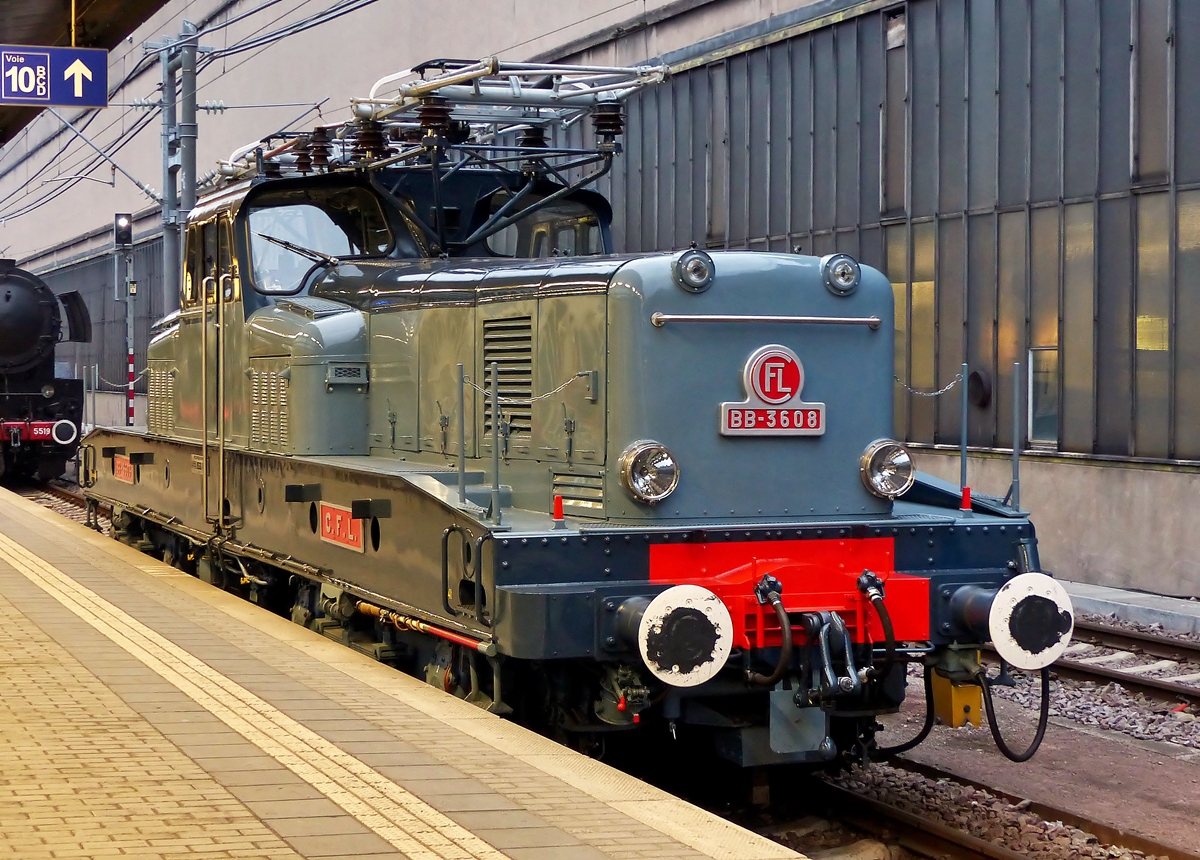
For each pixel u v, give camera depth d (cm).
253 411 840
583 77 768
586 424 599
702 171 1650
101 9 1564
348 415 775
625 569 555
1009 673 614
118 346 3547
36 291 2206
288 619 873
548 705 603
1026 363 1257
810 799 627
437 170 761
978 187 1299
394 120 789
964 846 552
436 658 658
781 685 566
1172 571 1119
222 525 902
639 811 432
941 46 1329
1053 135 1219
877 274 626
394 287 754
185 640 706
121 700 561
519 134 875
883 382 624
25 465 2258
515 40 1934
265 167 892
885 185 1400
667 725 627
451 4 2042
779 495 602
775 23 1507
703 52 1612
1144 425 1148
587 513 596
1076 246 1201
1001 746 587
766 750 573
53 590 875
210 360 924
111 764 463
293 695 580
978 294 1305
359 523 690
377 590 673
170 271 2033
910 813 593
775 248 1542
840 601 564
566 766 483
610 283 588
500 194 816
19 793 427
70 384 2256
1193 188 1092
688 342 586
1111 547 1175
